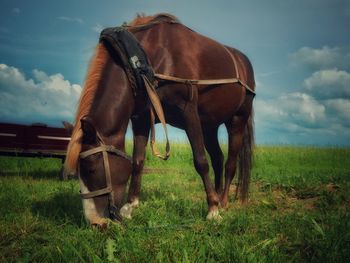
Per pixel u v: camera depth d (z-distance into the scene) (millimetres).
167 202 5367
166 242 3254
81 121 3340
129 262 2900
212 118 5375
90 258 2953
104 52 4047
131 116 4508
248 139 6352
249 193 6773
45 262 2965
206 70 4910
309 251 3188
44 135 7949
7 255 3193
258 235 3668
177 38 4688
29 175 8859
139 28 4559
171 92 4535
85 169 3443
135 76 4000
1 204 5027
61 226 3922
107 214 3523
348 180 7680
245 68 6121
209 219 4344
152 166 13125
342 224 3707
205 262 2971
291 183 7352
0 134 7652
